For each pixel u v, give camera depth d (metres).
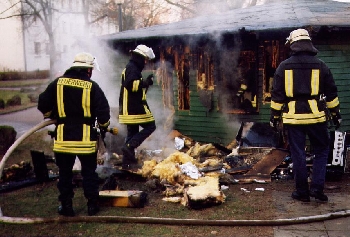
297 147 4.62
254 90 7.13
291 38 4.73
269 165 5.79
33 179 5.80
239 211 4.37
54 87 4.20
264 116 7.04
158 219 4.08
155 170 5.41
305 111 4.55
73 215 4.33
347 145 5.91
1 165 4.55
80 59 4.25
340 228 3.87
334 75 6.73
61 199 4.29
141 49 5.79
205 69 7.46
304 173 4.59
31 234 3.88
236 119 7.27
